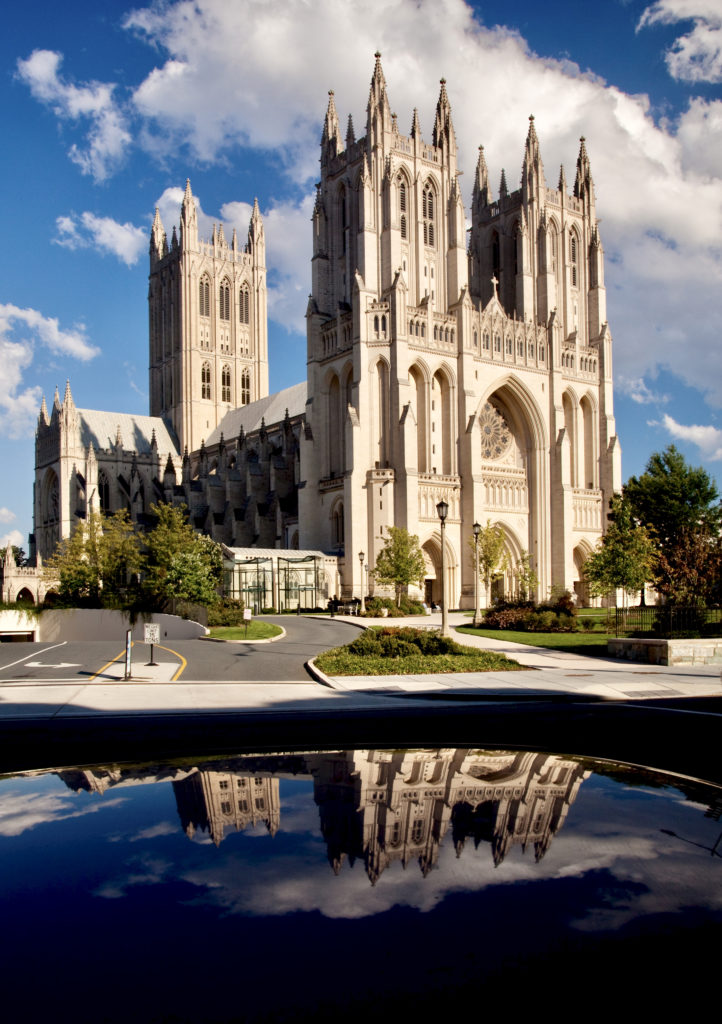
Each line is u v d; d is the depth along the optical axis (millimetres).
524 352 114500
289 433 132125
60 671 33344
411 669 32312
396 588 90625
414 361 103250
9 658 39688
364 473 100188
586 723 21312
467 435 104500
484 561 96312
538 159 124375
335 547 106688
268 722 21156
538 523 114438
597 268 128750
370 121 108750
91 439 164375
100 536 93312
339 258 116688
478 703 24828
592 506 120125
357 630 60875
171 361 181750
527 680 30203
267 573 97188
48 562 98750
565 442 114500
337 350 109250
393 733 19625
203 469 164125
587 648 42250
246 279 185875
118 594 82125
